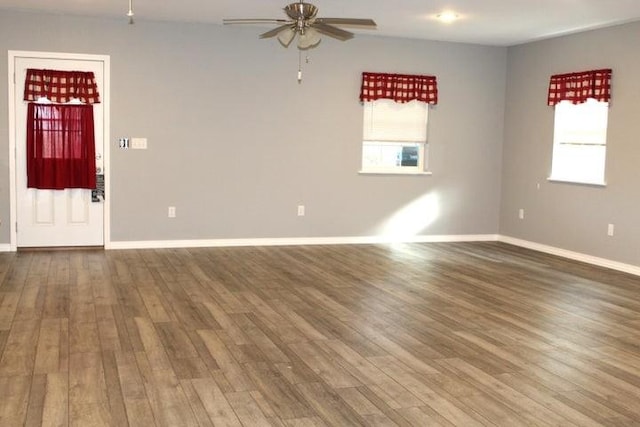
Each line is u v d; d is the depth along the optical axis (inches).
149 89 305.0
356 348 169.8
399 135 343.9
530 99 338.6
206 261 281.3
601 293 238.5
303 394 138.8
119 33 298.8
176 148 311.1
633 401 139.4
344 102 332.2
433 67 344.5
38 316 191.6
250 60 316.8
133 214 309.0
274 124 323.0
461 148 354.3
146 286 232.1
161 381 143.8
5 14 284.7
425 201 351.3
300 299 218.8
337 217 337.7
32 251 294.7
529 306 217.3
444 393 141.3
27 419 123.6
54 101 293.4
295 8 198.1
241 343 171.6
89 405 130.4
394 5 259.4
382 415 129.3
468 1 249.3
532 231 338.3
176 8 273.9
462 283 249.9
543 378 151.5
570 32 308.0
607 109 292.2
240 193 322.0
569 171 317.4
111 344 168.1
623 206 282.4
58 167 297.0
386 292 231.8
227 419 125.6
